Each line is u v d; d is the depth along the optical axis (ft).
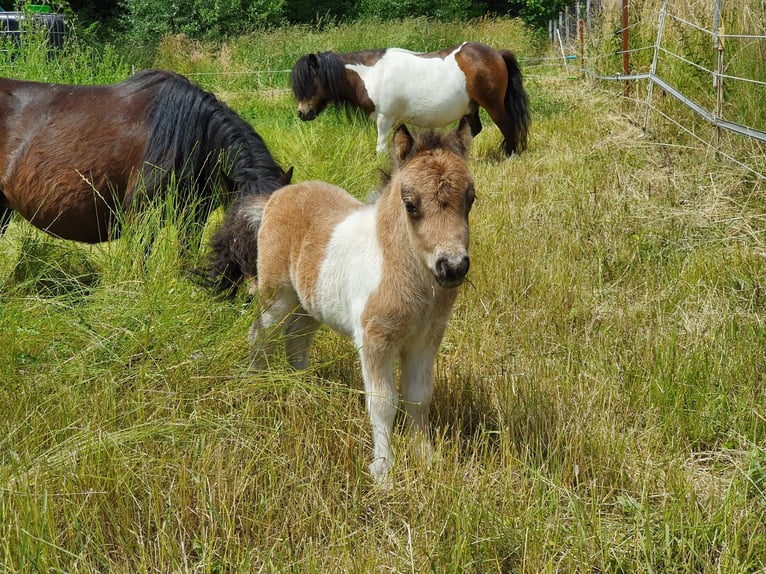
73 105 16.84
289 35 64.49
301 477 10.60
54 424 11.03
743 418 11.85
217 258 14.33
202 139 16.26
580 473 10.97
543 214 21.67
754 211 19.70
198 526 9.70
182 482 9.94
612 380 13.07
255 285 13.96
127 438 10.51
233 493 9.95
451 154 10.02
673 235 19.06
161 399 11.48
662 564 9.18
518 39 68.08
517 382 12.91
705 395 12.26
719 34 23.18
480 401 12.78
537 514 9.71
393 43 61.46
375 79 29.86
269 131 30.60
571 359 14.11
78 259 16.97
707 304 15.29
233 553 9.25
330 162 24.27
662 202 21.21
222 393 11.84
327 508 9.76
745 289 15.81
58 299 14.44
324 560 9.12
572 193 23.03
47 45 33.83
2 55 29.40
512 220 21.52
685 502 9.84
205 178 16.57
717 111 23.13
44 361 12.35
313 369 12.25
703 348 13.58
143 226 15.02
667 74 29.40
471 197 10.01
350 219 11.84
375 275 10.67
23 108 16.96
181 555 9.25
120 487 9.97
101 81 30.53
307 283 12.15
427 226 9.71
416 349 11.26
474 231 20.33
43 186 16.58
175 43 59.21
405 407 11.68
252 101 42.73
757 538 9.05
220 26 69.41
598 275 17.62
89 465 10.07
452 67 30.04
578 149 28.30
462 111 30.76
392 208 10.47
